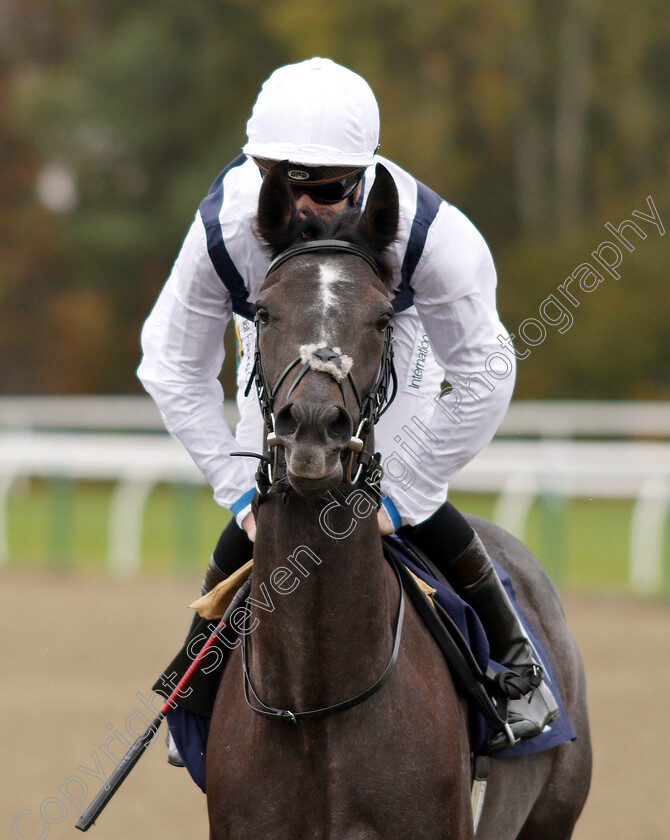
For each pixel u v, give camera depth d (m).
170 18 39.66
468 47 36.03
